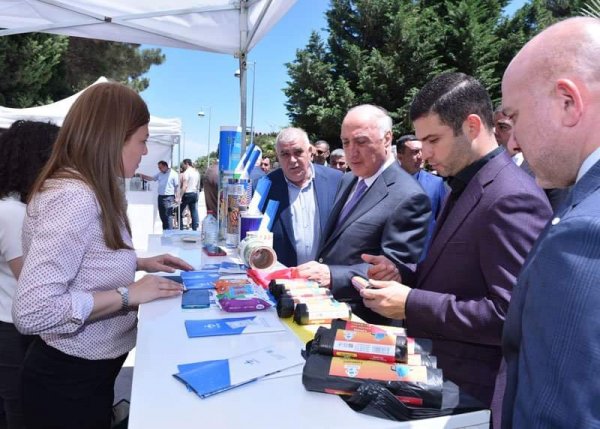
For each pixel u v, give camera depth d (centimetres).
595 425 57
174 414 76
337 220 229
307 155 284
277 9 282
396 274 154
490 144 137
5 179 178
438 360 136
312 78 2430
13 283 184
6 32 342
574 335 60
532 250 80
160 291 135
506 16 2495
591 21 72
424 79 2291
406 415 78
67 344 127
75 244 116
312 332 115
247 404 80
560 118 71
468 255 129
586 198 67
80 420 131
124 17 337
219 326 116
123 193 133
